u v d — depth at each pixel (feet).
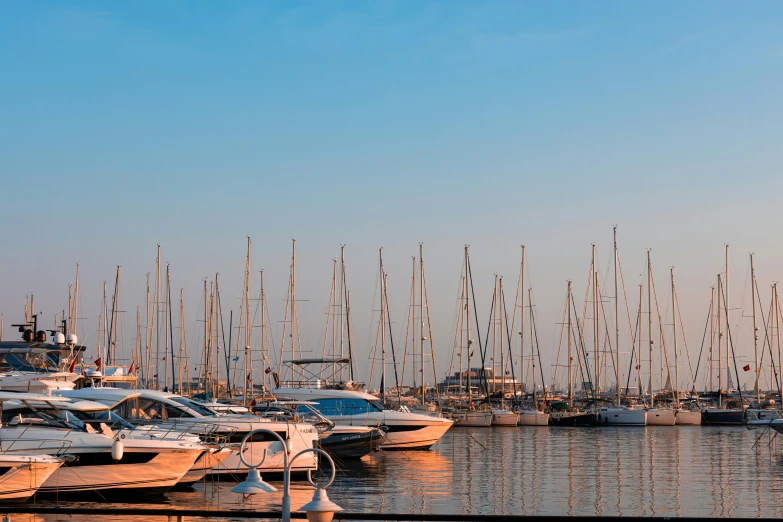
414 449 165.17
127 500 94.02
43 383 110.52
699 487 118.42
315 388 168.76
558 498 107.04
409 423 163.22
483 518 61.46
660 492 112.98
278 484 114.73
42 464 84.43
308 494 104.78
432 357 266.77
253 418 119.44
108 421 101.40
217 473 111.96
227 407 138.21
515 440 212.43
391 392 273.13
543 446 191.62
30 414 96.32
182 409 115.44
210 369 266.98
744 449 184.44
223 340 272.92
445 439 214.69
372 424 160.04
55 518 81.66
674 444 199.41
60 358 126.52
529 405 316.81
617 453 172.55
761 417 266.98
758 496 109.70
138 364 256.93
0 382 111.04
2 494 83.05
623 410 279.49
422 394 264.93
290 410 144.36
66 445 90.74
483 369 298.35
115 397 111.86
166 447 94.27
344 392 162.09
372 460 150.82
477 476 128.67
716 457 164.35
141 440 93.66
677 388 309.42
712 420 284.00
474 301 287.28
